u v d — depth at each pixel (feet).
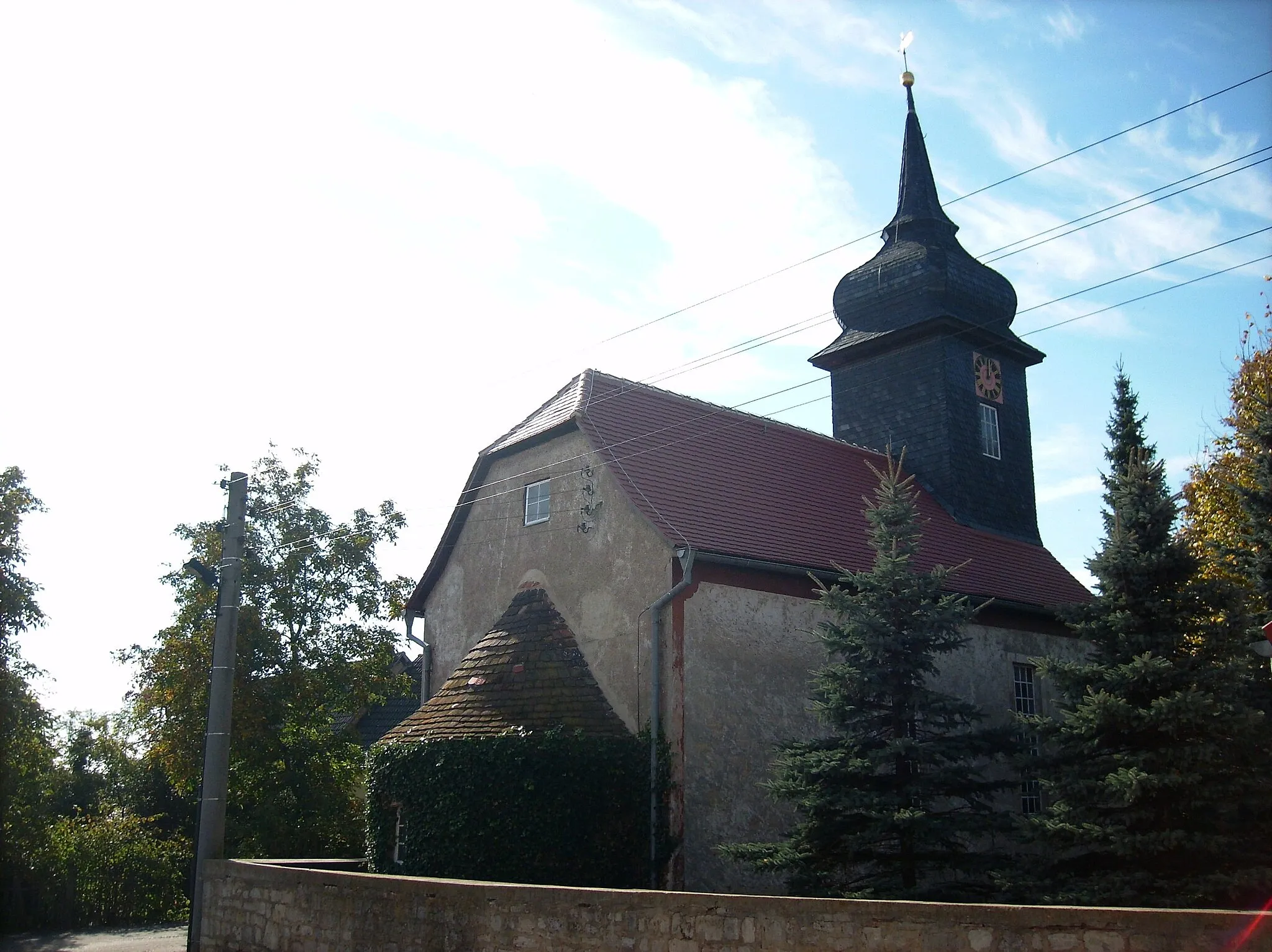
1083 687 45.57
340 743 76.54
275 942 42.01
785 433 72.69
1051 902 40.65
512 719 52.54
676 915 30.07
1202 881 39.58
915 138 90.48
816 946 27.78
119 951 61.00
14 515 79.92
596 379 65.51
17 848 76.89
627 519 55.93
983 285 84.48
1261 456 52.95
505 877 48.65
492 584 64.80
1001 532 81.10
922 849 44.09
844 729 46.24
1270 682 45.91
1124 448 86.12
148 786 106.63
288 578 74.95
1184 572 45.88
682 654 51.78
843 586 58.70
